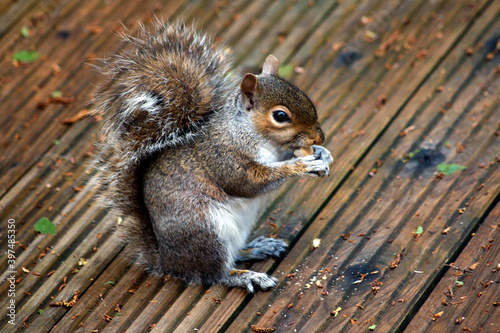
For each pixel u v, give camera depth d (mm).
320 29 8891
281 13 9156
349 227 6477
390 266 5898
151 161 6266
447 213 6316
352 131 7551
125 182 6309
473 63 7992
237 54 8703
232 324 5672
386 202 6648
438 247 5980
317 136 6242
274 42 8812
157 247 6316
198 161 6160
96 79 8438
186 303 5949
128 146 6230
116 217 6840
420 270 5801
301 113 6145
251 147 6188
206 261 6012
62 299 6164
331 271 6016
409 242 6117
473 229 6094
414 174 6902
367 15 8977
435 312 5375
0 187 7418
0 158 7738
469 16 8578
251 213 6457
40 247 6699
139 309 6008
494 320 5160
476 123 7234
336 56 8523
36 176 7477
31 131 7984
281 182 6176
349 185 6953
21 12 9438
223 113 6344
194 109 6301
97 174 6750
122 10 9328
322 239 6422
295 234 6555
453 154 6980
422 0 8969
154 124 6199
